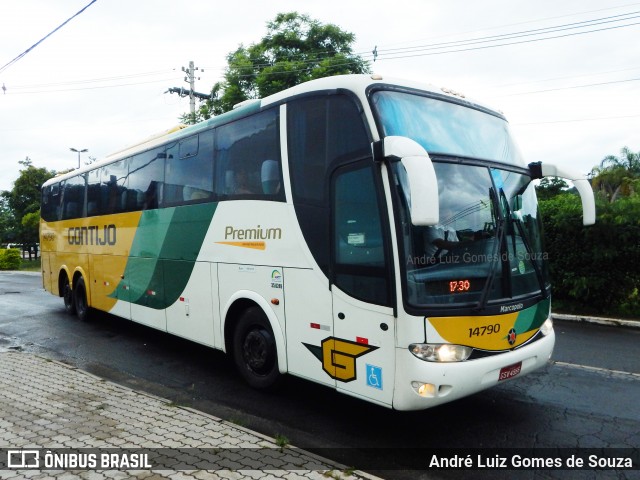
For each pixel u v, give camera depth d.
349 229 4.39
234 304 5.89
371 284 4.17
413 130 4.46
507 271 4.49
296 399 5.54
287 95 5.20
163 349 8.12
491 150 5.01
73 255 10.80
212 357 7.57
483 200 4.52
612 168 23.31
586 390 5.78
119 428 4.48
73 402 5.20
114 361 7.36
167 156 7.31
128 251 8.37
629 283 10.37
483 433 4.60
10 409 4.99
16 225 40.41
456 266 4.17
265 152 5.42
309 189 4.83
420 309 3.90
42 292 16.86
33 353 7.84
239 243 5.75
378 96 4.42
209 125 6.42
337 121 4.58
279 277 5.16
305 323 4.85
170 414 4.84
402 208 4.01
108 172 9.20
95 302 9.80
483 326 4.16
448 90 5.11
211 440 4.21
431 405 3.89
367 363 4.21
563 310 11.08
